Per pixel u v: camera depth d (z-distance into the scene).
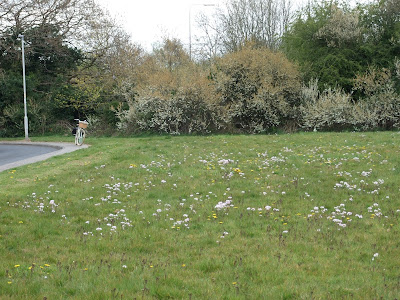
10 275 5.76
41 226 8.20
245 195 10.41
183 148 20.36
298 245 6.89
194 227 8.04
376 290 5.20
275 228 7.86
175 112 30.38
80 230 7.95
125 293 5.11
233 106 30.62
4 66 39.19
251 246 6.91
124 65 40.69
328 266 6.02
